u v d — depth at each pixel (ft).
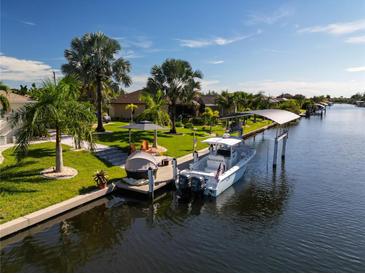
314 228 37.81
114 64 88.28
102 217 39.73
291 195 50.37
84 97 97.76
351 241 34.58
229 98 147.54
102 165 57.21
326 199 48.60
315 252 32.07
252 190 52.80
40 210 36.96
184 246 32.71
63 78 49.78
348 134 133.49
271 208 44.39
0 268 27.66
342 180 59.77
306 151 91.50
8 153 56.34
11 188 41.22
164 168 60.44
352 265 29.78
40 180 45.21
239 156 64.28
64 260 29.25
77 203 41.11
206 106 172.45
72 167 53.16
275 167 69.77
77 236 34.22
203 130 119.24
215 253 31.37
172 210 42.98
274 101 251.19
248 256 30.99
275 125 168.96
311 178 61.05
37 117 44.93
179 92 96.53
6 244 31.60
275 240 34.47
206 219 40.09
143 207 43.83
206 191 48.14
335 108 473.67
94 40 83.66
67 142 70.13
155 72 94.43
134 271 27.73
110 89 93.35
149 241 33.63
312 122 202.49
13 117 48.03
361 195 50.67
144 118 82.17
